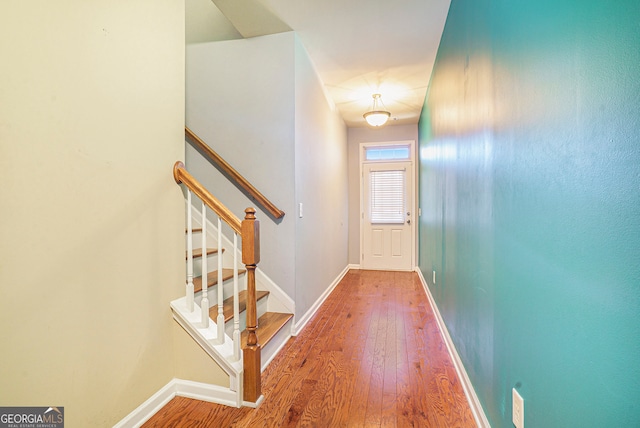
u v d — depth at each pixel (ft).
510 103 3.95
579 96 2.49
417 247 18.42
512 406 3.89
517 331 3.75
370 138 19.11
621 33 2.00
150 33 5.49
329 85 12.78
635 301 1.93
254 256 5.82
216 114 9.44
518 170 3.72
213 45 9.48
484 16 5.02
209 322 6.36
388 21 8.50
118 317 4.88
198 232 9.27
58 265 4.03
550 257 2.96
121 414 4.93
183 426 5.21
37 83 3.78
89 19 4.41
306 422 5.31
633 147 1.92
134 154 5.16
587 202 2.39
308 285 10.37
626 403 2.00
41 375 3.85
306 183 10.12
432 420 5.36
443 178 9.23
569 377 2.65
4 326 3.51
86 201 4.38
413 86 12.94
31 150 3.73
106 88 4.66
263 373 6.92
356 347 8.23
